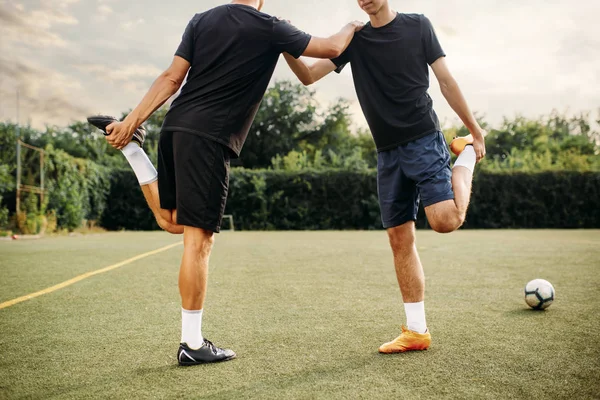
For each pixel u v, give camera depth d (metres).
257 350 2.59
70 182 16.59
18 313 3.56
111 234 16.19
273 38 2.47
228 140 2.45
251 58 2.46
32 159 15.36
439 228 2.60
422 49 2.71
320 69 3.05
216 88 2.42
